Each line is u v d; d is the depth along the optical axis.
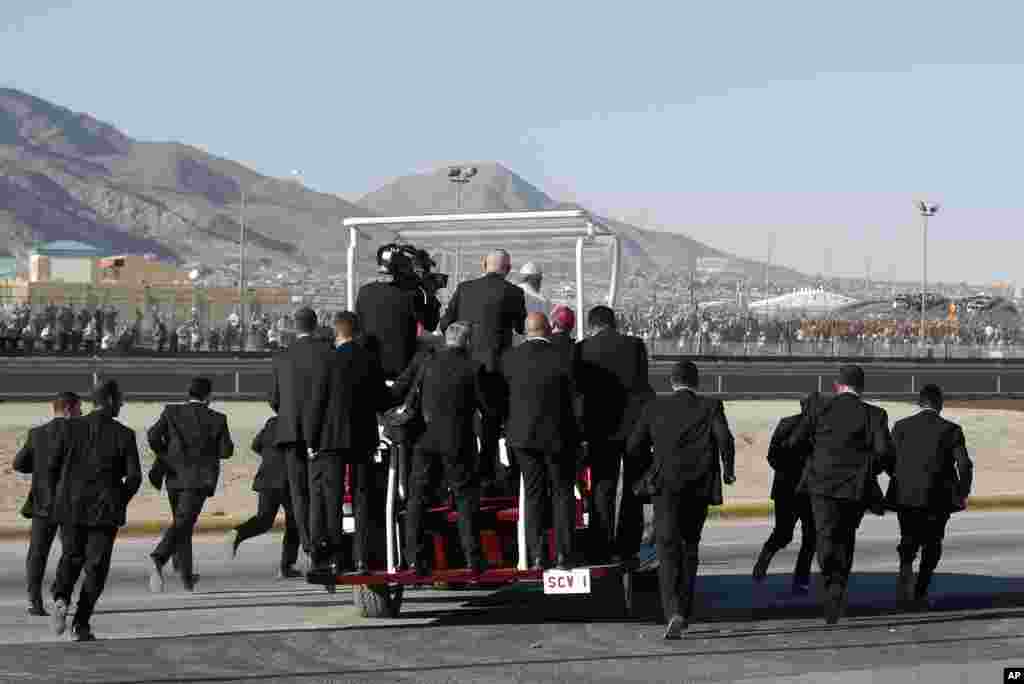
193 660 10.80
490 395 12.78
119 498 12.18
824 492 13.06
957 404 52.28
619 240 16.39
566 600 15.24
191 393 15.88
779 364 70.19
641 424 12.58
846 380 13.27
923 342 93.88
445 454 12.64
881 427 13.12
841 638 12.29
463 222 16.17
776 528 15.59
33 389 44.47
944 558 19.03
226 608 14.82
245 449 31.73
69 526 12.08
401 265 14.31
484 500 13.64
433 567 13.38
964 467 14.11
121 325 76.62
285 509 16.88
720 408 12.55
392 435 12.97
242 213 116.12
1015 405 52.41
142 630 13.30
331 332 14.30
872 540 21.31
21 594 15.80
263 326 73.50
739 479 33.28
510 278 17.00
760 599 15.08
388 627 13.10
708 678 10.28
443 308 17.34
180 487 15.66
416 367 12.95
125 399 41.38
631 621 13.48
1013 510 26.62
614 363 13.19
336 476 12.85
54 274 146.75
